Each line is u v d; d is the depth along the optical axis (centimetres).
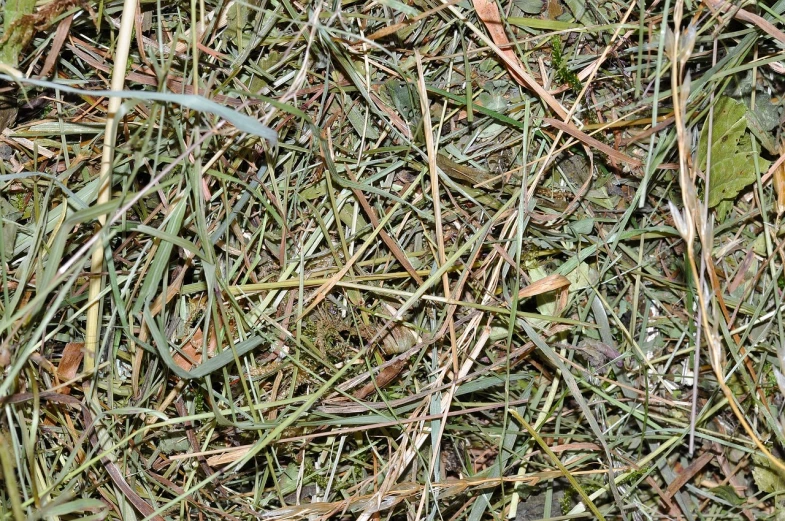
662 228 99
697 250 100
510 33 99
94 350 97
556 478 101
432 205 100
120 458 99
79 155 98
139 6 97
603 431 101
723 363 100
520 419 99
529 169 100
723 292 101
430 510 100
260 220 99
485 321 100
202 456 99
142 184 98
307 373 99
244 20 98
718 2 98
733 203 101
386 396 100
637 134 100
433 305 100
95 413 98
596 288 100
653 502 102
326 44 98
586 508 101
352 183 98
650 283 101
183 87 96
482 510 100
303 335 99
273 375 100
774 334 100
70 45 98
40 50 97
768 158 100
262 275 99
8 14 96
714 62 98
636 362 101
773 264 100
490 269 100
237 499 100
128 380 99
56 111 98
